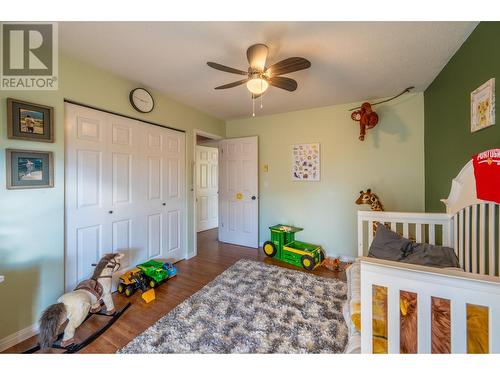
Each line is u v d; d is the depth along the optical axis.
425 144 2.62
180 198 3.12
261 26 1.49
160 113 2.75
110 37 1.62
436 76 2.24
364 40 1.64
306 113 3.38
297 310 1.92
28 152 1.62
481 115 1.46
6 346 1.54
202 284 2.44
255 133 3.84
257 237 3.79
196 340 1.58
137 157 2.51
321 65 2.02
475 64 1.53
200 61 1.96
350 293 1.52
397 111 2.81
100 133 2.14
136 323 1.79
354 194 3.09
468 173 1.57
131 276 2.24
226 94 2.76
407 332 0.94
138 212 2.54
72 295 1.61
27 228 1.63
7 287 1.54
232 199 4.03
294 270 2.80
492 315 0.72
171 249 3.00
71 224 1.94
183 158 3.15
